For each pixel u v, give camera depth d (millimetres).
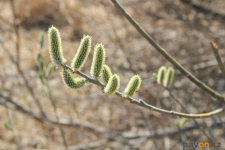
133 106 1219
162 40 1564
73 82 362
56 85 1336
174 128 1021
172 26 1642
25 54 1512
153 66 1413
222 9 1700
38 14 1745
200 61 1373
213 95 458
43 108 1184
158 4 1836
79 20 1675
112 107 1240
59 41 360
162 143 1034
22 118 1175
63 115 1178
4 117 1179
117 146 1062
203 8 1712
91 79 370
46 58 1481
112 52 1527
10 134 1096
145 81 1235
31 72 1410
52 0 1758
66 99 1260
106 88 370
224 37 1489
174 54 1459
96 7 1824
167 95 1212
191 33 1555
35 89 1305
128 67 1435
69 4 1734
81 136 1101
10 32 1570
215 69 1312
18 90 1295
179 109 1138
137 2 1861
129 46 1541
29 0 1731
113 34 1606
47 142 1076
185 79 1305
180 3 1819
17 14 1706
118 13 1780
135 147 1039
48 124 1116
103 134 1071
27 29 1703
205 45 1465
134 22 444
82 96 1283
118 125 1156
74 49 1557
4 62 1453
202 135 1020
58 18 1733
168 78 521
